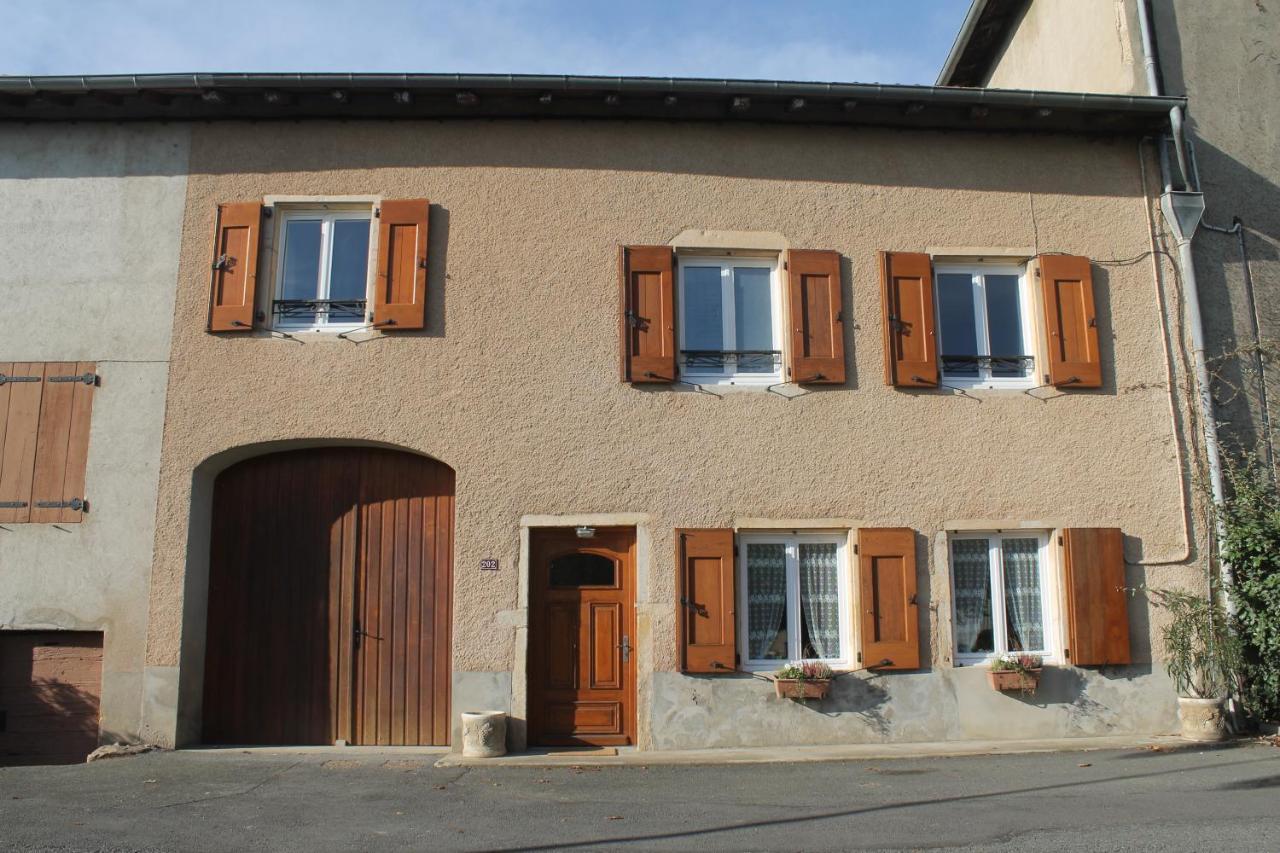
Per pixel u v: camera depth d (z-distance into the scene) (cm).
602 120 941
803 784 712
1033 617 922
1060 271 948
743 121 952
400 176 927
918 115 949
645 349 902
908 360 920
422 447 884
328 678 888
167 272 913
